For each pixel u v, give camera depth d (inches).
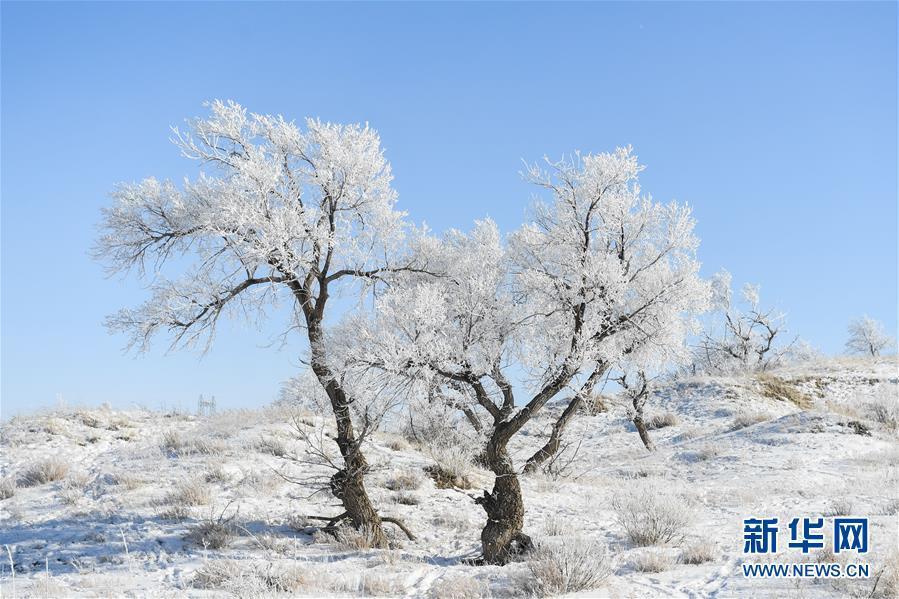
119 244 539.2
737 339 2058.3
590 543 422.0
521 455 1075.3
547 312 554.6
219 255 519.8
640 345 561.9
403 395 501.4
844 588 331.0
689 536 502.0
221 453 780.6
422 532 577.6
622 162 547.8
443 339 511.5
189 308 516.4
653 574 398.0
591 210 552.7
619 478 969.5
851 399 1504.7
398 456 832.9
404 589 381.1
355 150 534.9
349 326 519.2
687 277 541.3
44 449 820.6
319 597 358.9
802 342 2321.6
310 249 523.8
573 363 506.9
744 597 334.6
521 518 498.6
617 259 538.3
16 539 508.4
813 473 878.4
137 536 508.4
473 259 596.1
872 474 810.2
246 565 431.5
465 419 788.0
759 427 1258.0
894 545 410.3
